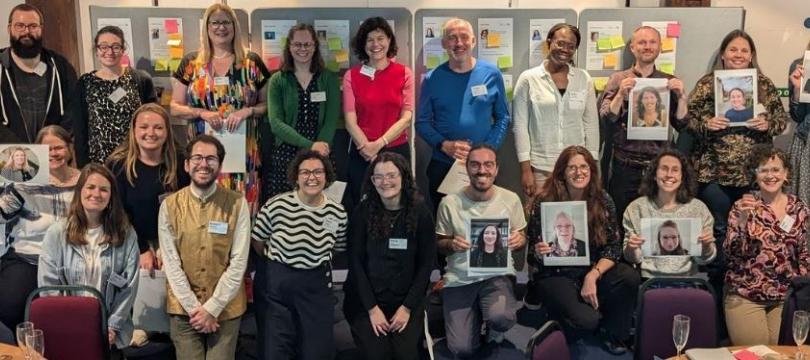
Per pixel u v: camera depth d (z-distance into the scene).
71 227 3.10
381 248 3.35
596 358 3.59
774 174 3.26
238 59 3.87
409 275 3.39
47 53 4.01
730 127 3.98
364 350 3.30
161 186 3.52
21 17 3.83
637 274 3.57
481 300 3.59
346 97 4.05
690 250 3.51
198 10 4.28
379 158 3.31
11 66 3.90
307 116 3.93
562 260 3.58
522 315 4.09
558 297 3.56
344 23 4.28
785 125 4.02
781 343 2.86
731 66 4.05
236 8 4.34
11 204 3.40
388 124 4.04
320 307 3.29
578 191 3.63
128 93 3.88
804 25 4.43
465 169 3.88
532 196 3.96
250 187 3.96
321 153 3.36
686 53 4.38
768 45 4.47
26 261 3.44
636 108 3.97
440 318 4.01
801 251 3.30
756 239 3.30
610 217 3.64
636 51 4.10
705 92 4.08
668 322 2.89
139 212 3.53
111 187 3.11
